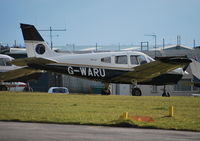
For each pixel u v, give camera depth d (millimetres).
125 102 72438
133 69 99625
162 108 62906
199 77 130375
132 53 100750
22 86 149625
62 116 52406
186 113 57344
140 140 39156
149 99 80188
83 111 57656
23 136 39406
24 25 103062
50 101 71438
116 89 174500
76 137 39656
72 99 76688
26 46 103125
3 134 40312
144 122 49188
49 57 102625
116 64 100000
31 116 51906
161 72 99625
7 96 80938
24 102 69062
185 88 175875
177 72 102938
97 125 47312
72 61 100062
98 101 73500
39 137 39094
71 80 177500
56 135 40469
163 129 45875
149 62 98750
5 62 117188
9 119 49625
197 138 41094
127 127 46625
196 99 81438
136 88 100875
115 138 39719
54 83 178125
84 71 99875
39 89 179875
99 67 99688
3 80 118625
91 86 176500
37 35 103312
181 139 40375
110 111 58344
